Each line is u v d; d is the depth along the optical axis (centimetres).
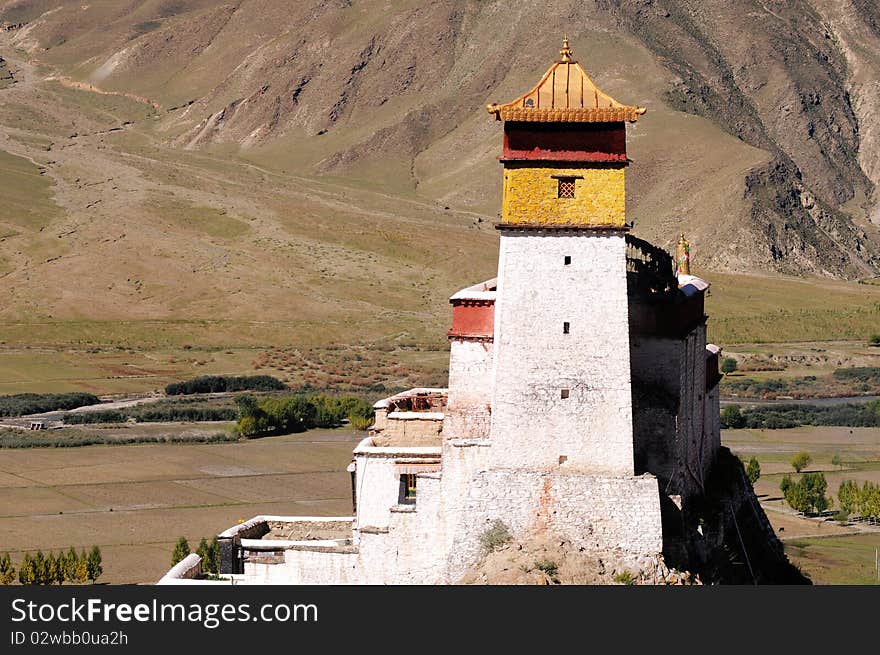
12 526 16488
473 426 10238
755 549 11769
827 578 12769
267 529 11325
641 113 9144
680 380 9956
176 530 16175
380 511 10406
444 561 9719
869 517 16912
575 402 9288
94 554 13475
